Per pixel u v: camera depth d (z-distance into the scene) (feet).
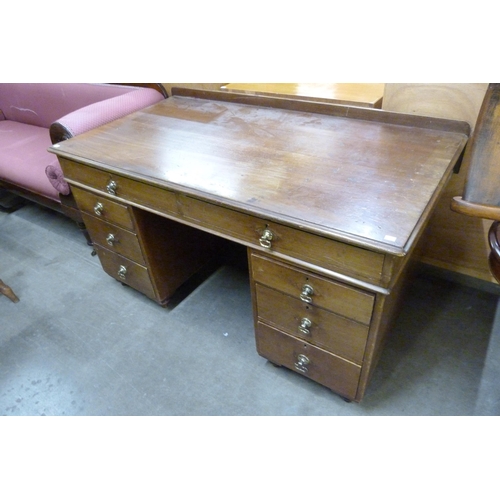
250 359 4.41
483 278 4.79
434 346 4.32
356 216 2.61
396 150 3.36
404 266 2.96
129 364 4.48
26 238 6.77
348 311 2.93
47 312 5.25
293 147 3.56
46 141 6.88
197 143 3.84
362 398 3.80
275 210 2.74
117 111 4.94
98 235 4.77
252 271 3.33
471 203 2.75
